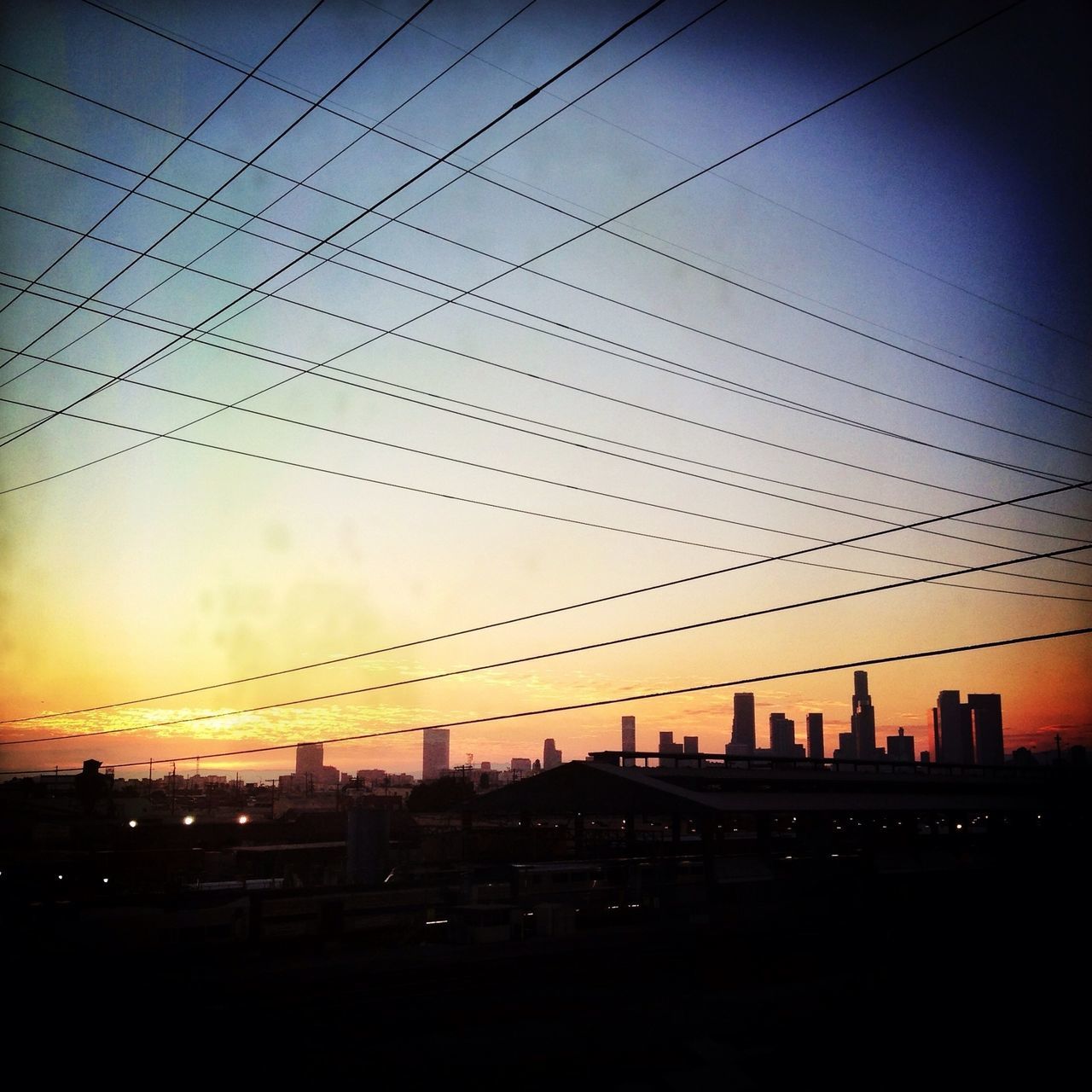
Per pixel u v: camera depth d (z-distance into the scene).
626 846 50.94
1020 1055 17.86
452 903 34.56
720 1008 21.67
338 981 24.33
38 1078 15.77
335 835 67.25
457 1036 19.09
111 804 65.62
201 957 27.64
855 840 53.09
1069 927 35.28
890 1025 20.11
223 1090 15.48
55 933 27.27
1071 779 61.81
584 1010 21.31
